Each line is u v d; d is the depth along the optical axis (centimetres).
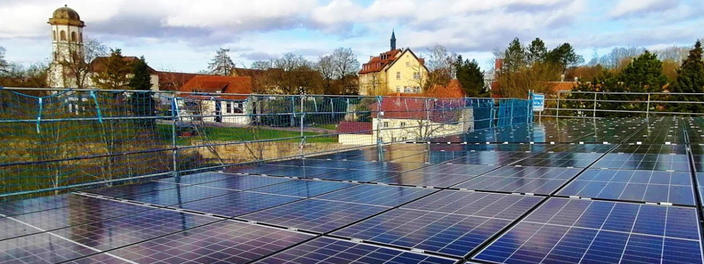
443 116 1451
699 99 3020
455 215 368
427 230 325
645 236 297
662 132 1298
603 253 265
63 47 3562
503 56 5050
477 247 284
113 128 816
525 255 266
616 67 5294
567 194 442
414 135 1342
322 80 6138
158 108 830
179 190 508
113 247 298
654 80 3369
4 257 279
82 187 604
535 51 5900
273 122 980
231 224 355
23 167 792
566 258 258
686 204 385
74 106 809
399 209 395
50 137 805
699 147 877
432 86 4984
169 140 824
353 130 1063
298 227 342
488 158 764
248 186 530
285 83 5653
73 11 5291
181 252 286
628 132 1321
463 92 4619
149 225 354
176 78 6006
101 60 3728
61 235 328
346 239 309
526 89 3906
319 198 452
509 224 336
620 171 581
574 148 907
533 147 946
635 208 376
